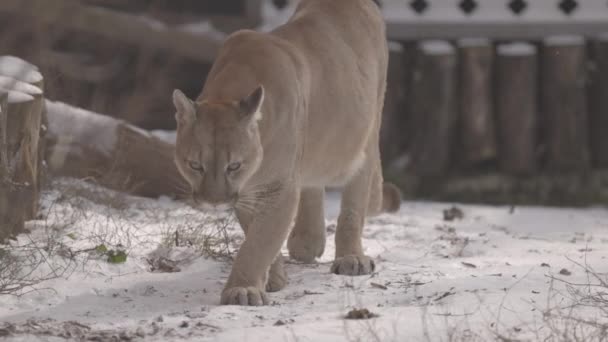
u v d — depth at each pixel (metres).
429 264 11.12
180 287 9.86
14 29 19.44
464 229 14.18
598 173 19.03
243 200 9.38
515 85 19.05
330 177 10.82
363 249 12.00
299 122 9.65
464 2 20.09
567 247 12.57
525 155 19.06
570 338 7.82
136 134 14.15
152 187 14.34
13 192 10.82
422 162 19.05
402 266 11.02
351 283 10.02
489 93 19.27
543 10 19.48
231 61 9.65
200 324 8.42
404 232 13.42
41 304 9.09
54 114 13.90
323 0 11.16
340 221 11.16
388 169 19.05
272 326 8.27
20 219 10.97
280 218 9.51
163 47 19.31
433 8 19.53
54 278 9.71
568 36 19.45
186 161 8.86
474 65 19.11
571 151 19.16
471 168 19.33
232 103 8.91
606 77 19.23
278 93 9.38
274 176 9.41
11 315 8.72
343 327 8.11
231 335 7.94
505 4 19.48
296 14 11.10
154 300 9.34
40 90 11.64
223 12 21.56
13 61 12.44
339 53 10.65
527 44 19.72
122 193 13.68
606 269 10.88
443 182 18.70
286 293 9.82
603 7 19.58
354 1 11.39
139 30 19.23
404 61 19.75
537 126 19.58
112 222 11.94
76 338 7.95
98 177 13.95
